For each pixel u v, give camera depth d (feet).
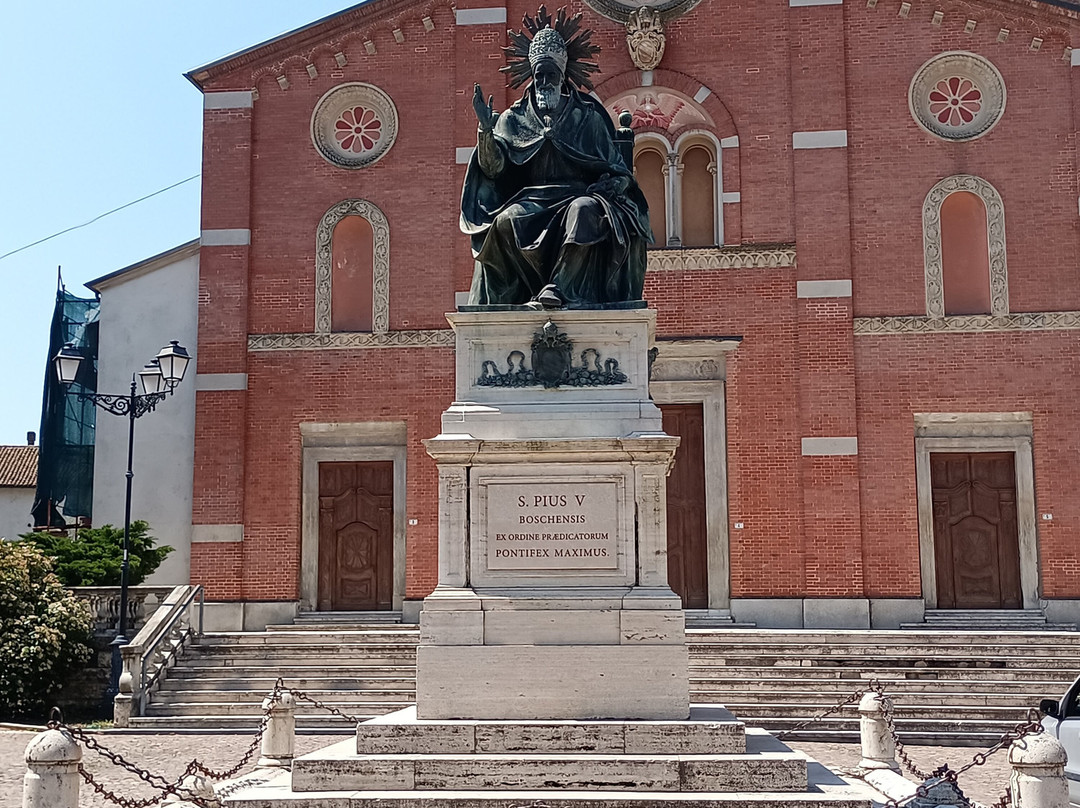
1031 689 65.41
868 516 83.46
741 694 65.67
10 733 64.54
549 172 39.83
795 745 59.62
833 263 85.35
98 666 75.31
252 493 87.35
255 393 88.33
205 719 66.69
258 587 86.38
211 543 86.74
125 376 90.27
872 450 83.97
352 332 88.07
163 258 90.94
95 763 53.83
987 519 83.97
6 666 71.56
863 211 85.87
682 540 85.20
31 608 74.13
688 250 86.17
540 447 35.42
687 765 31.04
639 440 35.24
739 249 85.97
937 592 83.46
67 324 96.53
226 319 88.84
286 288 89.04
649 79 88.33
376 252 88.89
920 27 86.84
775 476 84.12
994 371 83.76
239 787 35.42
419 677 34.24
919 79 86.63
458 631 34.55
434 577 85.20
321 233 89.30
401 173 89.30
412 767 31.30
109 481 89.35
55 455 94.32
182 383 89.86
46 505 94.48
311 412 87.76
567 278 37.73
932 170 85.76
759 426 84.58
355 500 88.17
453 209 88.69
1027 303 84.02
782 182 86.53
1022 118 85.40
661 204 89.25
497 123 40.55
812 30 87.61
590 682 34.06
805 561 83.20
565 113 40.14
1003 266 84.48
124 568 73.61
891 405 84.12
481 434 35.96
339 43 90.58
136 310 90.84
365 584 87.45
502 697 34.06
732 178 87.04
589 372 36.81
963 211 86.07
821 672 68.28
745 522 83.87
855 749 57.62
